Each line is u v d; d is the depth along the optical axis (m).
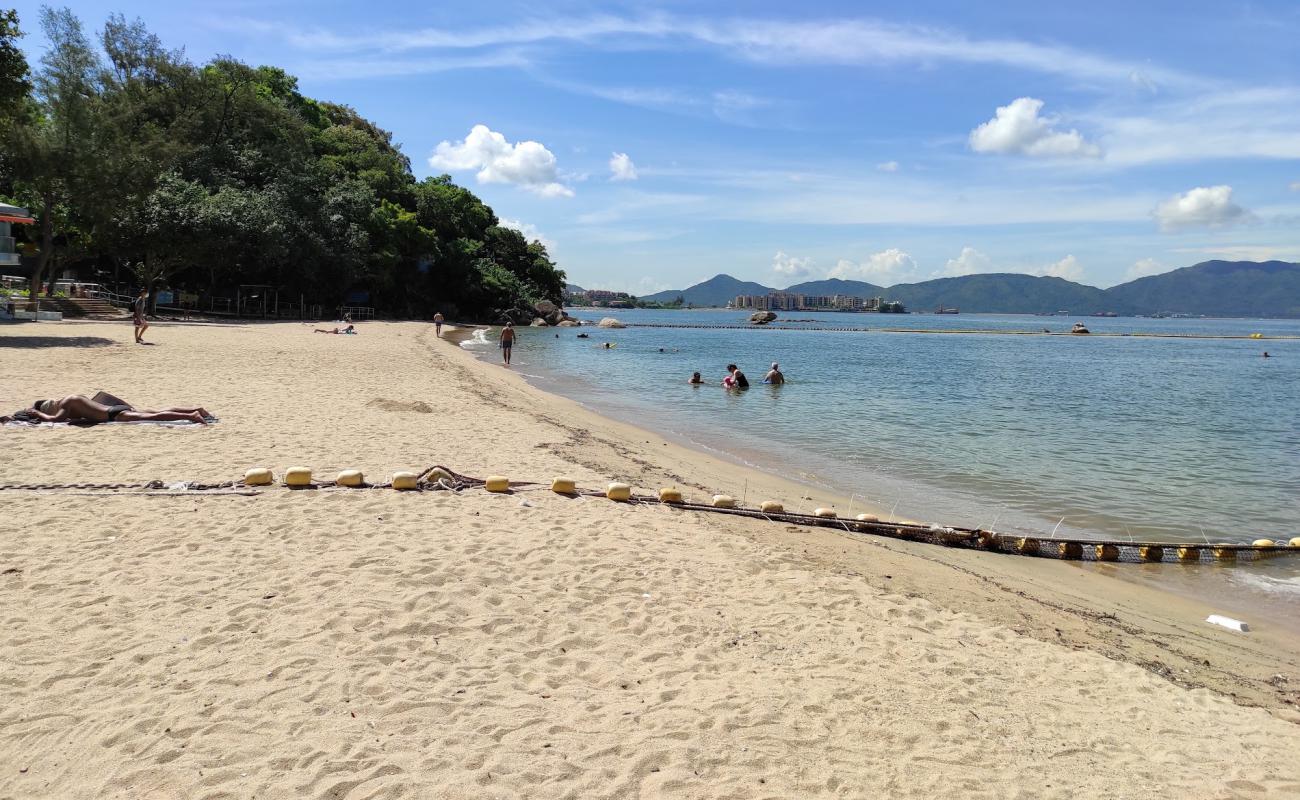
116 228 44.56
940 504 12.69
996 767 4.60
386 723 4.54
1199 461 16.84
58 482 9.21
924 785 4.35
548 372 35.44
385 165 88.00
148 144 44.81
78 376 18.59
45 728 4.25
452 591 6.59
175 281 59.25
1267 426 22.44
